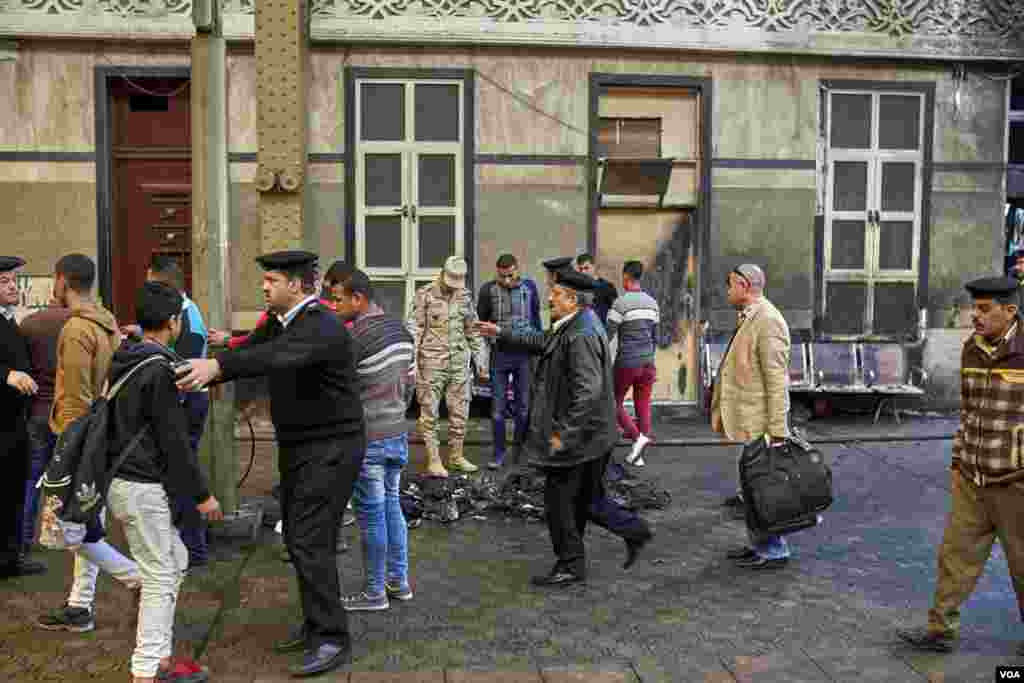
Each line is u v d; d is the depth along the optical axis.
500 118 10.37
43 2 9.85
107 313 5.50
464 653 4.69
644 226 10.83
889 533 6.75
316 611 4.48
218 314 6.37
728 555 6.17
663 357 10.94
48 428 5.91
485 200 10.41
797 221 10.81
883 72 10.85
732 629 5.02
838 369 10.73
